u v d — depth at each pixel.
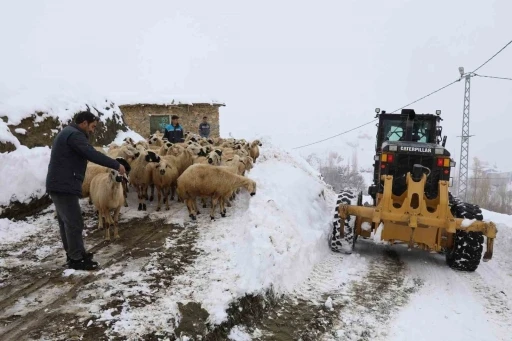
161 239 6.92
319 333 4.75
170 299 4.82
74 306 4.58
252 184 8.21
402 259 7.70
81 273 5.45
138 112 23.61
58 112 11.16
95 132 13.41
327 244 8.01
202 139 13.32
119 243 6.68
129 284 5.17
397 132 9.29
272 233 6.50
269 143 20.83
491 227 6.69
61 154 5.24
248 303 4.98
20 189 7.92
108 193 6.49
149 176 8.67
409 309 5.44
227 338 4.43
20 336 3.99
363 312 5.29
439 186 7.05
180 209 8.94
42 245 6.46
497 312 5.50
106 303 4.67
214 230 7.43
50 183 5.23
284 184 10.38
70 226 5.39
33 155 8.71
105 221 6.79
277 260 5.84
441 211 6.89
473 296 6.02
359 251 8.08
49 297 4.78
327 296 5.73
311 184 12.24
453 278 6.76
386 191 7.15
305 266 6.55
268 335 4.64
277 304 5.33
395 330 4.89
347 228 7.66
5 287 5.01
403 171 7.89
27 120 9.93
